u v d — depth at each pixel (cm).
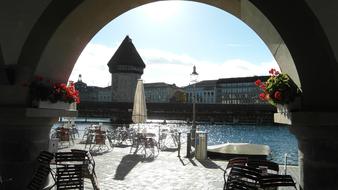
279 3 541
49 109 664
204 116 8100
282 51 622
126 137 1792
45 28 621
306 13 521
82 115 7469
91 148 1485
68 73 788
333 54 508
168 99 13562
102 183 810
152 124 6662
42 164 604
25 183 651
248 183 529
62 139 1617
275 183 494
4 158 650
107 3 685
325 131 527
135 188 766
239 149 1528
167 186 790
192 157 1266
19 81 620
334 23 510
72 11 625
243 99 11556
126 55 7219
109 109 7288
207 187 786
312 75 543
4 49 611
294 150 2095
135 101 1625
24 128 645
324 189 538
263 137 3734
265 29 659
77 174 580
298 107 575
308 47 538
